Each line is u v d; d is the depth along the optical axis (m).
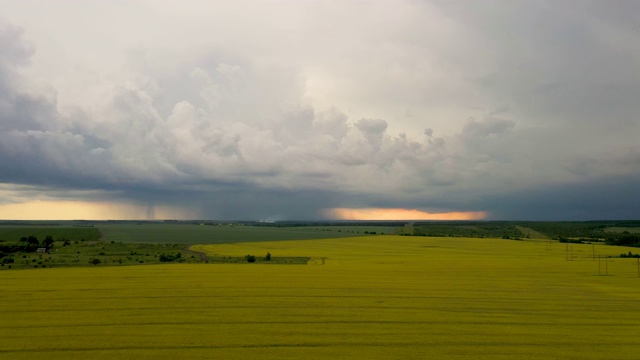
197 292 55.50
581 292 58.91
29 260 88.25
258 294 54.50
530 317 44.66
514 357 32.59
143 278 66.38
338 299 52.22
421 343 35.75
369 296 54.19
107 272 72.94
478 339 36.94
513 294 56.91
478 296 55.28
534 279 70.69
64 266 81.31
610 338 37.41
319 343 35.47
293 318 43.22
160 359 31.52
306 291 56.84
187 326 40.06
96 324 40.66
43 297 52.22
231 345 34.81
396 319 43.28
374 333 38.38
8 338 36.25
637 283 67.38
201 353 32.88
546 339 37.06
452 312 46.50
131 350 33.44
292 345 34.91
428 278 70.38
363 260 99.94
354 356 32.53
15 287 58.34
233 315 44.19
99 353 32.75
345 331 38.91
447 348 34.56
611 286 64.19
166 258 95.19
